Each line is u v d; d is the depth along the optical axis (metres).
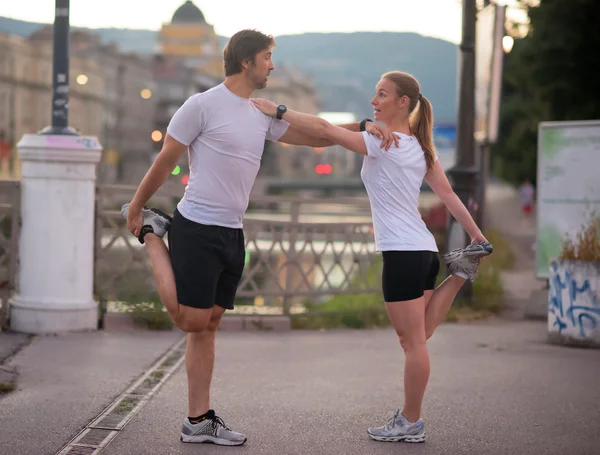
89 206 7.68
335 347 7.47
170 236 4.32
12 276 7.66
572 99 20.56
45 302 7.54
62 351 6.78
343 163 111.88
